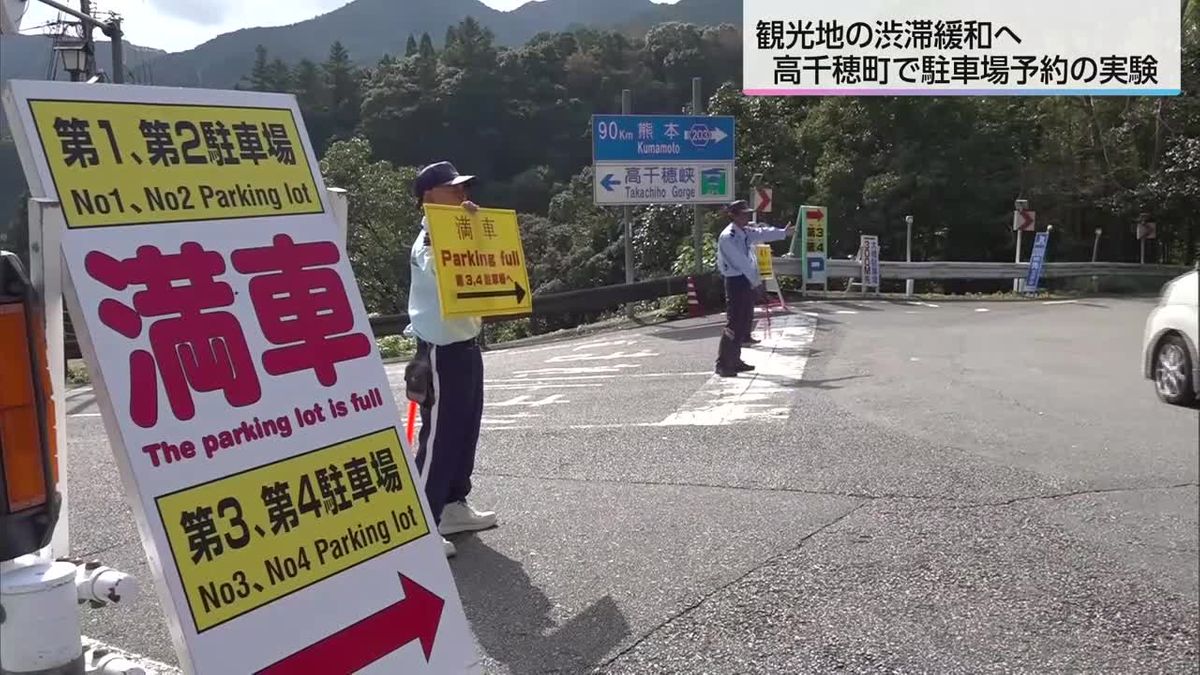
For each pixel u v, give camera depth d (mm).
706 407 7922
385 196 35875
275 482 2455
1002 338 12609
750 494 5305
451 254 4156
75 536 4961
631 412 7867
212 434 2346
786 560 4270
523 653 3441
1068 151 29016
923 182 26516
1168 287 8031
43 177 2154
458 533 4770
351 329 2764
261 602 2352
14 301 1950
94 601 2266
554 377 10586
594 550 4492
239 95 2641
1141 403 7754
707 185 18000
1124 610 3664
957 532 4566
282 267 2621
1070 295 21484
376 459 2729
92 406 9969
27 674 2068
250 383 2463
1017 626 3549
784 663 3318
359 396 2734
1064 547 4340
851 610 3727
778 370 9938
